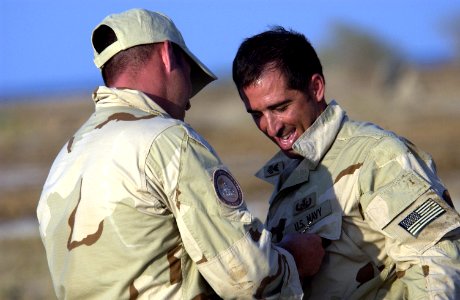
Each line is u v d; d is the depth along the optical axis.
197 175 14.38
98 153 14.84
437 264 14.68
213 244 14.21
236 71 16.75
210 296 14.77
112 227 14.41
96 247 14.48
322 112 16.67
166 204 14.53
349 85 148.12
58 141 138.00
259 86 16.45
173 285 14.46
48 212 15.27
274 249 14.81
